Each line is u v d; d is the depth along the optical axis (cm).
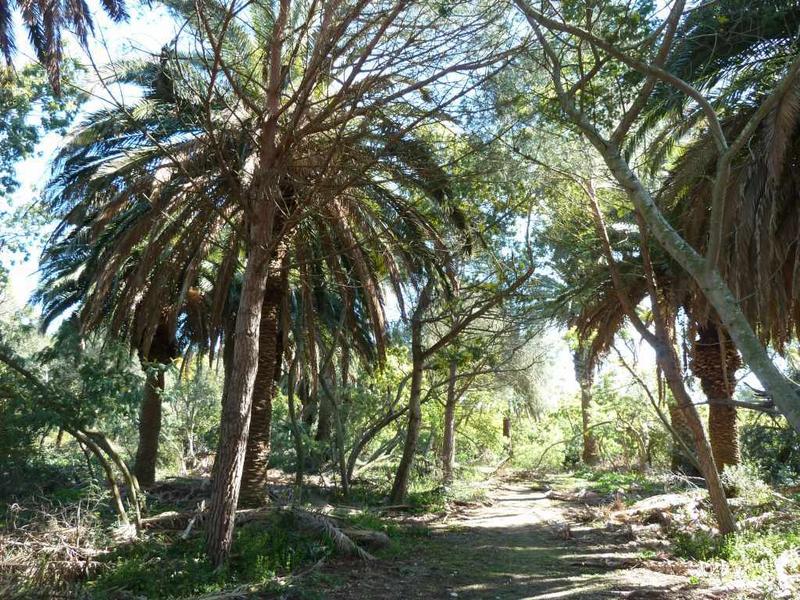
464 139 983
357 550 972
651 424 2567
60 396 995
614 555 1018
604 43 588
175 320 1638
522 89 930
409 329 1669
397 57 823
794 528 1001
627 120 697
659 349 1052
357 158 969
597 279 1389
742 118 1056
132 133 1284
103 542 841
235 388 887
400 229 1369
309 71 862
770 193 1010
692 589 763
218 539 834
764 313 1001
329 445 1820
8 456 1038
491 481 2544
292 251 1365
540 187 1180
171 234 1179
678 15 696
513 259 1442
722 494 1005
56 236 1366
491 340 1616
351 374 2266
